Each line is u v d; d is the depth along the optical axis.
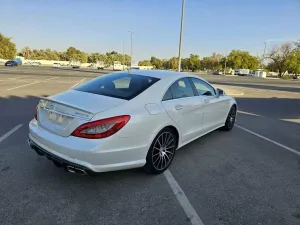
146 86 3.63
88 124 2.83
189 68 115.12
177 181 3.52
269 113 9.63
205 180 3.60
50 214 2.68
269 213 2.88
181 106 3.92
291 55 69.62
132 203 2.95
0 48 75.19
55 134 3.09
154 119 3.35
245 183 3.57
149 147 3.34
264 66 89.12
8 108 8.20
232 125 6.43
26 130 5.60
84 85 3.96
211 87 5.26
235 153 4.74
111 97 3.33
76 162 2.84
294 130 6.84
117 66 69.06
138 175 3.63
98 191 3.17
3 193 3.02
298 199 3.21
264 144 5.38
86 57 122.25
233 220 2.73
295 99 15.54
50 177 3.46
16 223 2.52
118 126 2.93
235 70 87.00
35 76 26.72
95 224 2.56
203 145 5.12
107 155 2.89
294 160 4.53
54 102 3.20
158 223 2.63
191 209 2.89
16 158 4.02
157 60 131.75
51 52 130.12
